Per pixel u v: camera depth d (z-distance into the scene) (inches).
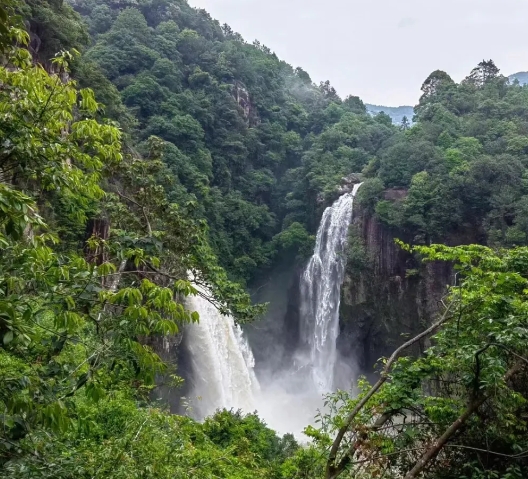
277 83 2652.6
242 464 512.7
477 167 1301.7
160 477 239.1
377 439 240.2
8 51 232.5
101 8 2449.6
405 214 1378.0
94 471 216.2
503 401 233.8
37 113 233.0
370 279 1472.7
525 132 1485.0
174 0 2773.1
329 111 2512.3
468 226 1307.8
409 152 1530.5
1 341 148.3
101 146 269.6
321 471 265.1
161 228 491.5
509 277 255.3
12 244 179.6
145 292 208.4
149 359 192.5
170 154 1541.6
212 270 514.0
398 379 260.4
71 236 736.3
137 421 305.6
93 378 188.1
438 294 1301.7
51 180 218.2
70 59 253.4
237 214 1753.2
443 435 231.9
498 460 249.9
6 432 163.0
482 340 264.4
